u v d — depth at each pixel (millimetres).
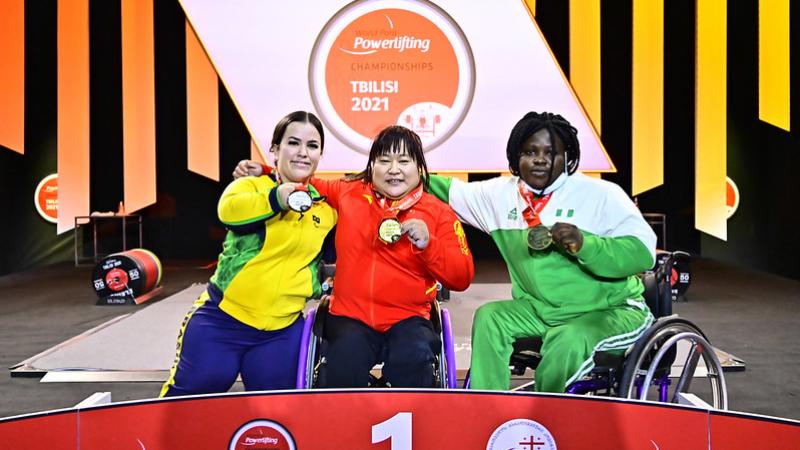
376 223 2328
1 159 9648
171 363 4215
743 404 3508
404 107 6668
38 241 10195
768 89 9602
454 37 6641
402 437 1737
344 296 2363
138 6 9961
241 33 6637
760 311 6297
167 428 1700
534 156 2545
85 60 9938
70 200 10070
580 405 1710
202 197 10430
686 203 10273
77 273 9148
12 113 9789
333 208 2467
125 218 9938
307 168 2365
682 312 6254
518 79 6691
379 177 2311
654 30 9641
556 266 2549
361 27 6602
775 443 1636
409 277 2318
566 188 2598
